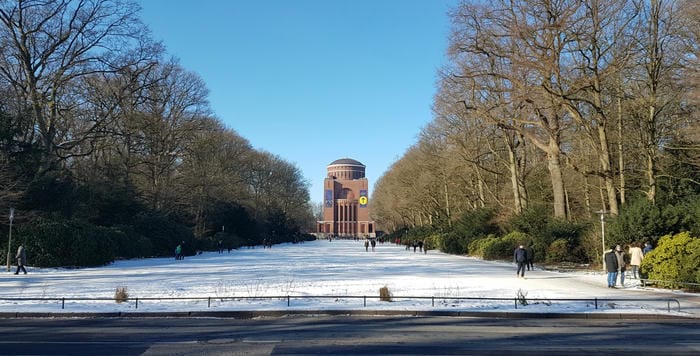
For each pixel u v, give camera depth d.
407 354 9.07
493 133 47.75
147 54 40.50
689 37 31.17
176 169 59.44
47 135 37.12
